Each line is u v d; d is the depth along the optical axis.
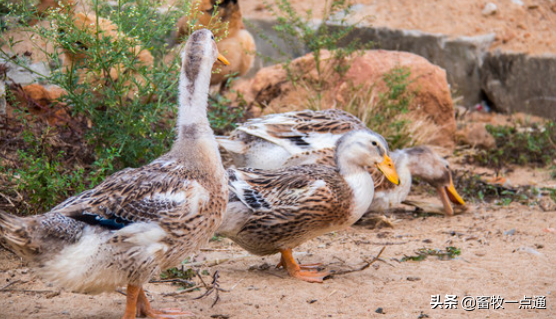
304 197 6.45
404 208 9.62
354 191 6.66
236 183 6.63
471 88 15.78
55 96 8.72
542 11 16.53
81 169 7.18
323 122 8.47
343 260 7.21
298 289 6.32
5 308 5.62
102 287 4.87
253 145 8.43
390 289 6.33
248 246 6.85
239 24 13.08
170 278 6.52
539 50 15.47
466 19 16.30
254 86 12.74
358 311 5.77
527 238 8.00
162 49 8.20
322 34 13.39
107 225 4.75
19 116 7.66
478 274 6.75
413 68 12.39
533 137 12.81
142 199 4.84
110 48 7.31
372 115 11.46
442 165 9.11
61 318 5.44
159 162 5.16
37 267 4.70
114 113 7.68
